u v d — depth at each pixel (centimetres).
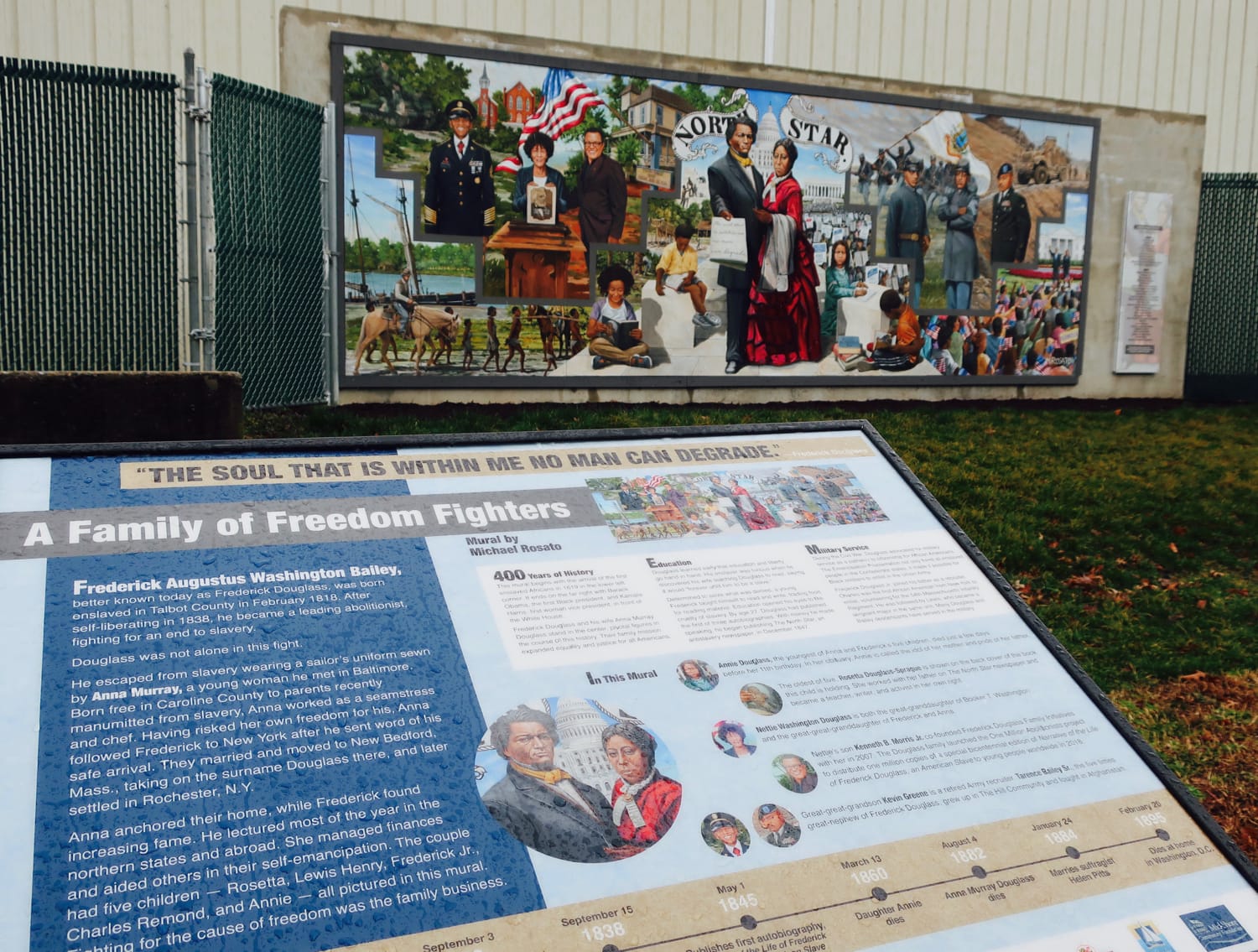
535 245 1095
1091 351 1416
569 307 1115
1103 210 1396
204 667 224
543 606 260
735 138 1178
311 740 217
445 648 242
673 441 323
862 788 241
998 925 222
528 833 214
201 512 256
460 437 298
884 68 1449
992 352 1348
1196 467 1022
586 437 312
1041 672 281
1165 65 1627
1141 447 1107
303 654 232
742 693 253
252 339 868
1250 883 243
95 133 707
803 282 1230
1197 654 606
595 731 235
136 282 723
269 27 1149
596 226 1121
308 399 962
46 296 704
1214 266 1492
